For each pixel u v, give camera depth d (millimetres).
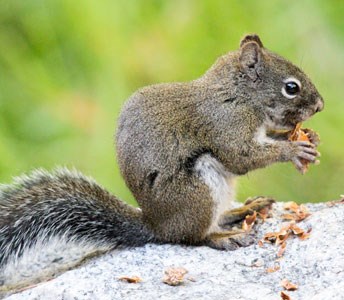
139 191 12281
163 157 12195
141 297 10773
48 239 12258
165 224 12219
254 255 11688
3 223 12250
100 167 16281
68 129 16750
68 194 12484
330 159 16594
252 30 17203
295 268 11219
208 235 12219
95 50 17297
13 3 17656
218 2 17359
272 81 12906
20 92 17266
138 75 16984
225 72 12789
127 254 11891
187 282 11109
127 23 17375
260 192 16328
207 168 12375
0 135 16641
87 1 17391
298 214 12312
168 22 17312
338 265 11000
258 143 12711
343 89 16891
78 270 11508
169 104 12500
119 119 12555
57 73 17328
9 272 12148
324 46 17219
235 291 10828
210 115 12539
